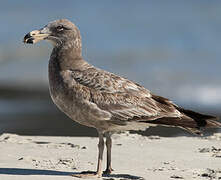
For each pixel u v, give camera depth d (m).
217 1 48.78
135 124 10.01
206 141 13.45
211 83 26.39
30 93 25.19
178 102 23.86
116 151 12.03
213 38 37.34
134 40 37.03
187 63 30.27
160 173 10.20
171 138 13.78
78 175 9.73
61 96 9.99
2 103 23.27
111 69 29.38
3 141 13.08
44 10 47.75
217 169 10.57
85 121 10.00
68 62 10.11
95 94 9.80
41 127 18.95
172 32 39.28
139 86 10.20
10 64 30.56
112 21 43.34
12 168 10.29
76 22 43.03
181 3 49.03
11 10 47.44
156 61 30.97
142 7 48.53
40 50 33.41
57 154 11.72
